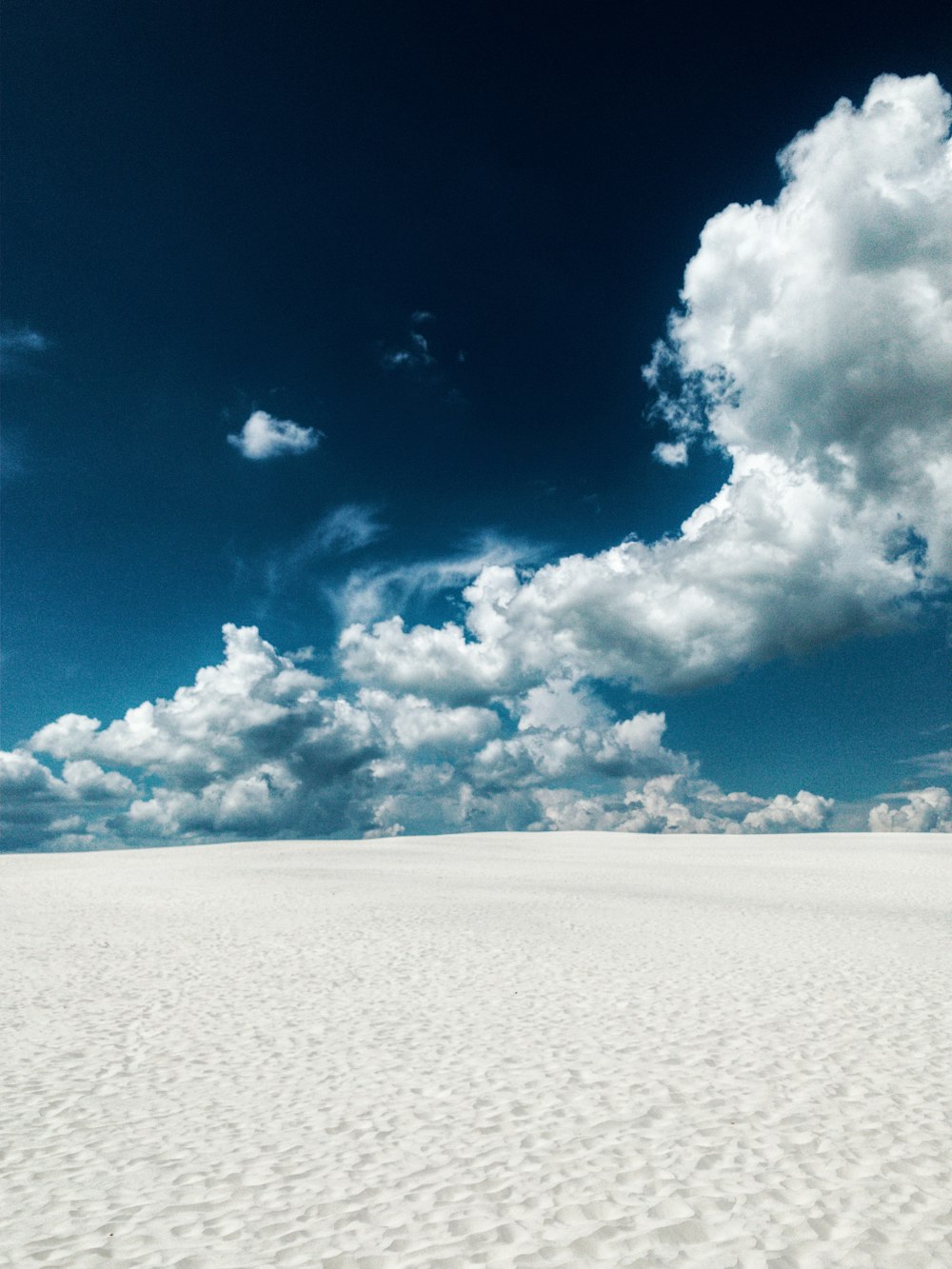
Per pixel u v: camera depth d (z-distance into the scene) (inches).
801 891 1152.2
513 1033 428.1
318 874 1378.0
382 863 1621.6
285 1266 217.0
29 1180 271.3
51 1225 241.8
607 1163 273.3
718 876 1406.3
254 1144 296.2
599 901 1007.0
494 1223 236.4
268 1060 390.9
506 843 2327.8
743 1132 296.5
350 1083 357.1
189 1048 410.0
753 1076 355.9
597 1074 362.0
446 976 569.9
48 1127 314.5
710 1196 249.4
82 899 1075.3
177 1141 299.9
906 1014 454.3
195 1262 219.8
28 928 810.2
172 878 1338.6
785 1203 244.2
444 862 1674.5
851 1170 265.3
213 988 538.9
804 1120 306.0
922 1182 256.1
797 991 511.5
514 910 915.4
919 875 1414.9
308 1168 276.1
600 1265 214.1
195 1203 253.4
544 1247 223.1
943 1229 228.5
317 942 716.0
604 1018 454.6
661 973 571.2
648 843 2331.4
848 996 497.7
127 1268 217.8
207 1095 346.3
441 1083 354.9
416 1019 459.2
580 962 612.4
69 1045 416.2
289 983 551.5
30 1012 480.4
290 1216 244.4
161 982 557.3
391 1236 231.1
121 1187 265.3
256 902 1012.5
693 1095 334.6
